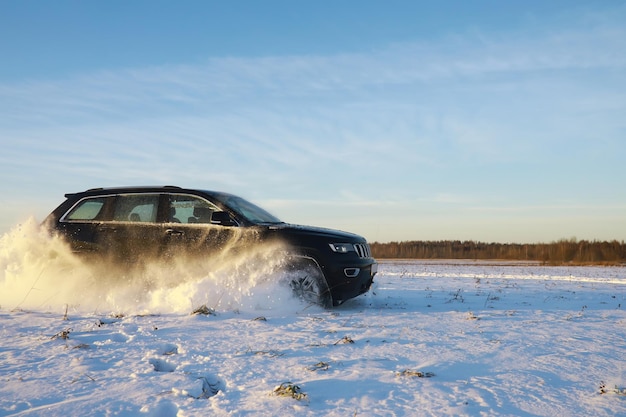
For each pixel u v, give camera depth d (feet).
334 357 14.96
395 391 11.73
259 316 22.91
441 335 18.45
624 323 21.48
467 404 10.89
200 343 16.81
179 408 10.71
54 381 12.56
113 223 27.99
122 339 17.98
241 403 10.96
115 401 11.09
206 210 27.30
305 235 26.25
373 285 32.09
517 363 14.40
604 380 12.77
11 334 18.38
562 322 21.76
